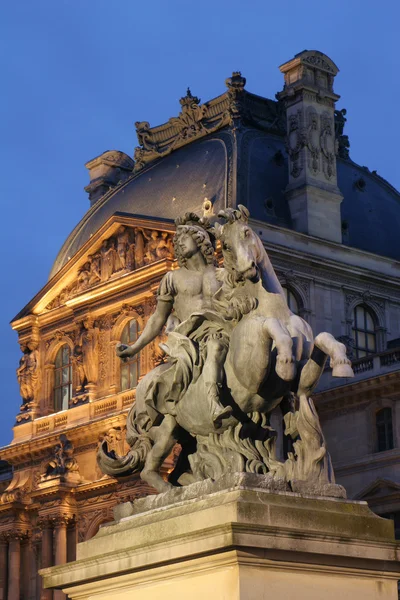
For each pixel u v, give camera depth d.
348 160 109.25
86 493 95.50
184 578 13.95
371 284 98.38
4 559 101.50
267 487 14.12
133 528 14.90
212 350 15.21
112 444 94.62
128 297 97.56
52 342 104.56
